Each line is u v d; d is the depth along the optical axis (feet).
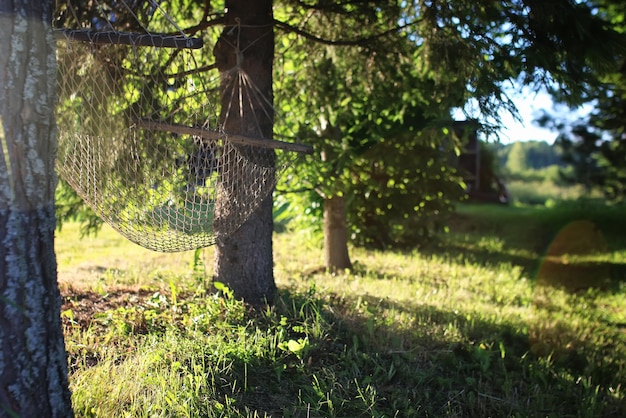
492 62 18.26
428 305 22.15
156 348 14.01
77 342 14.24
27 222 8.30
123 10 18.54
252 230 18.03
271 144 15.26
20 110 8.15
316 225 36.78
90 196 13.60
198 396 12.03
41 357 8.53
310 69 24.48
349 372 14.92
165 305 17.44
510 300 26.40
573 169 61.57
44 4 8.43
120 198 13.84
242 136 14.97
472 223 57.00
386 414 13.38
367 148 33.04
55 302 8.82
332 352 15.70
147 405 11.23
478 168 89.56
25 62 8.16
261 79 18.38
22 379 8.30
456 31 19.16
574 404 16.33
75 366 12.89
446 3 18.88
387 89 24.16
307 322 16.98
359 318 18.31
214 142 14.70
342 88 24.85
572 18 17.28
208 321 15.87
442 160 34.81
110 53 15.84
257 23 18.24
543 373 17.40
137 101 16.71
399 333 17.69
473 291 27.53
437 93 20.44
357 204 36.27
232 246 18.04
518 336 20.38
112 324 15.66
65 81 14.02
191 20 22.97
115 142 14.93
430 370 16.05
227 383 13.10
